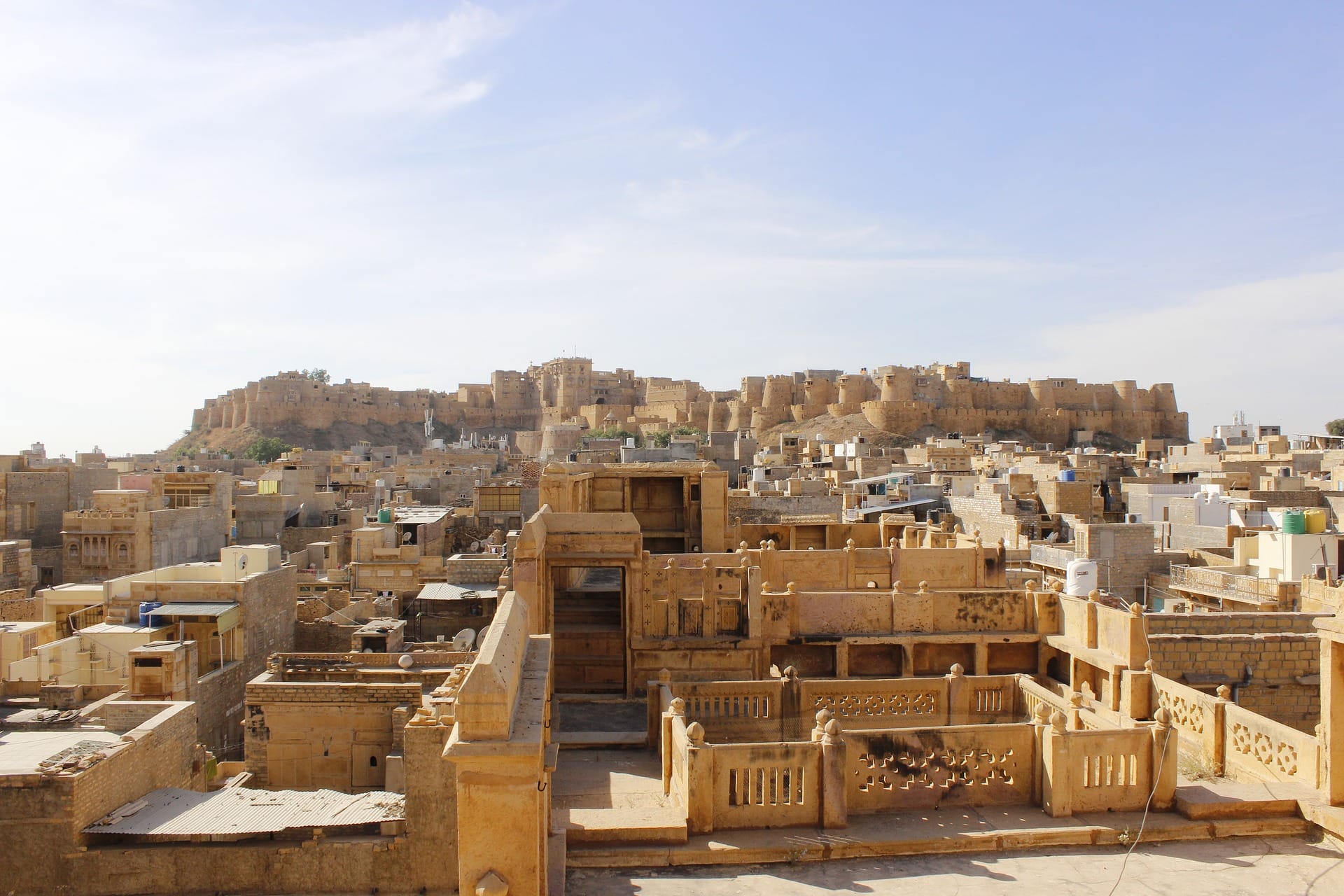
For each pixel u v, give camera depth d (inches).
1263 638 698.2
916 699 631.8
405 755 590.2
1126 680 622.8
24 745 766.5
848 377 5994.1
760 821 448.5
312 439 7465.6
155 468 4101.9
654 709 598.2
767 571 858.1
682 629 728.3
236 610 1208.8
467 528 2191.2
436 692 628.1
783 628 731.4
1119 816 463.5
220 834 579.5
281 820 599.2
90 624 1320.1
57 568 1859.0
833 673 731.4
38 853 573.9
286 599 1369.3
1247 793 469.7
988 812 466.9
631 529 725.3
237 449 7086.6
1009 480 2076.8
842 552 868.6
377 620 1247.5
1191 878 412.2
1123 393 6363.2
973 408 5890.8
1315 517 1183.6
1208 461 2687.0
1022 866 423.5
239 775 822.5
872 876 414.3
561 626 778.2
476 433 7450.8
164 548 1814.7
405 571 1707.7
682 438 3969.0
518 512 2249.0
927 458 3329.2
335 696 822.5
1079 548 1368.1
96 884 574.6
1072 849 440.5
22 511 1987.0
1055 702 591.5
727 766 448.8
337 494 3029.0
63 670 1065.5
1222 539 1444.4
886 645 732.0
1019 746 479.5
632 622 723.4
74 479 2128.4
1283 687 695.7
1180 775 557.3
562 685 741.9
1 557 1632.6
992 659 738.8
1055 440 5905.5
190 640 1173.7
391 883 582.6
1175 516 1609.3
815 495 2085.4
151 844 583.2
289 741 822.5
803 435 5359.3
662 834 432.1
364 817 598.5
